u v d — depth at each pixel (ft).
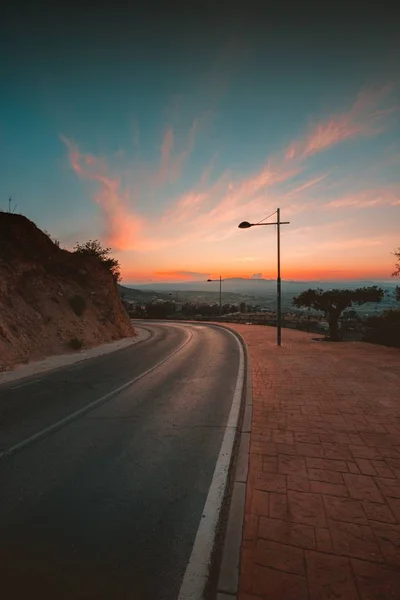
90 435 20.56
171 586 8.99
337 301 74.23
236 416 24.11
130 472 15.72
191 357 54.13
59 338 62.95
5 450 18.37
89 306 83.51
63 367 45.65
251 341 73.10
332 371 35.99
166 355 56.80
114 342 77.25
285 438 18.13
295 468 14.76
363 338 69.87
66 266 88.22
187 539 10.94
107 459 17.15
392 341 58.59
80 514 12.35
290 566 9.14
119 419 23.62
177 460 16.99
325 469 14.62
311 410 22.86
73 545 10.62
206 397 29.48
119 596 8.63
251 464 15.20
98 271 95.61
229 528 10.94
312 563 9.23
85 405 27.14
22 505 12.96
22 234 77.92
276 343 68.23
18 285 64.95
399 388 28.43
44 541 10.82
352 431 18.94
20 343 52.49
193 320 191.93
